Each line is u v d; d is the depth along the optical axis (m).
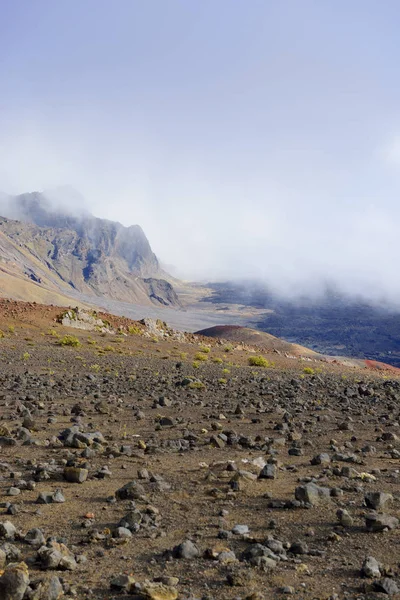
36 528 6.82
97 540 6.59
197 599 5.09
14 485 8.86
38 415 15.75
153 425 14.90
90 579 5.54
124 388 23.25
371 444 13.24
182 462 10.77
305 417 17.06
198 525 7.20
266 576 5.65
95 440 12.38
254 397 22.20
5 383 22.77
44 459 10.78
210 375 31.83
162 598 5.02
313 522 7.37
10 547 6.02
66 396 19.98
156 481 9.12
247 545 6.52
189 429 14.47
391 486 9.35
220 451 11.92
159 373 31.34
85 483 9.16
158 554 6.21
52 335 52.66
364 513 7.71
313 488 8.30
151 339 61.22
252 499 8.36
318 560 6.11
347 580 5.61
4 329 52.12
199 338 71.31
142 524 7.12
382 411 19.42
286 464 10.88
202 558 6.10
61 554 5.93
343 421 16.61
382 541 6.70
